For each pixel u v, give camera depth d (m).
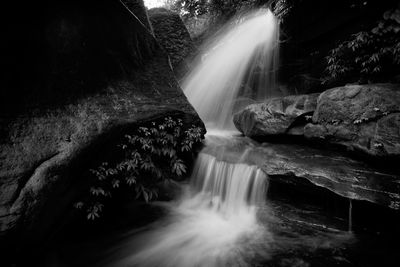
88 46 5.21
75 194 4.57
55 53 4.63
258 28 10.21
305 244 4.59
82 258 4.54
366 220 4.30
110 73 5.64
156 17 11.93
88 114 4.80
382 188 4.12
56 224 4.41
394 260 4.00
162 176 6.03
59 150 4.19
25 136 3.95
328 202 4.72
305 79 8.34
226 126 10.39
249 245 4.75
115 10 5.86
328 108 5.44
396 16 5.46
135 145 5.50
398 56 5.46
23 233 3.80
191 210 6.10
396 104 4.53
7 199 3.56
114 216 5.49
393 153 4.18
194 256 4.59
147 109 5.82
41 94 4.34
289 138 6.41
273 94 9.73
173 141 6.12
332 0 6.62
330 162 5.04
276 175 5.18
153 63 7.07
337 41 7.05
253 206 5.57
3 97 3.90
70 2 4.88
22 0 4.16
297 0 7.20
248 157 6.05
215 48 12.59
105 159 5.02
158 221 5.71
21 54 4.18
